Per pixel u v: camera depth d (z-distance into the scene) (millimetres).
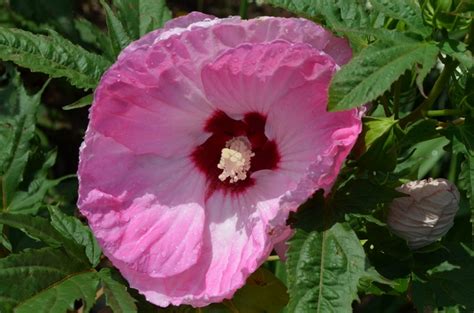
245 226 708
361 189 681
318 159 637
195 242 705
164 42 667
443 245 743
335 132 666
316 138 681
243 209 714
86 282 711
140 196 711
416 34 681
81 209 694
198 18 696
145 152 717
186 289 693
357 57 656
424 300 729
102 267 754
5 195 845
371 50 662
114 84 681
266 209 705
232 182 722
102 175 703
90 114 685
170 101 705
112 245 695
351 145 648
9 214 711
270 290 750
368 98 642
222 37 669
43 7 1155
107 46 876
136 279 696
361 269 649
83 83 772
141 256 696
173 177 723
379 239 737
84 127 1283
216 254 706
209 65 683
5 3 1162
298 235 661
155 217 710
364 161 701
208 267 702
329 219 670
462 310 725
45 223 721
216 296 676
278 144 710
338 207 676
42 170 875
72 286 705
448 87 787
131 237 700
